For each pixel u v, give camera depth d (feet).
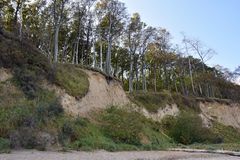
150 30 224.12
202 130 170.30
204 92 291.17
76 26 192.54
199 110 216.33
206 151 115.14
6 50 107.86
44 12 175.94
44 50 177.58
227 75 310.24
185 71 284.61
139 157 84.02
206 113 222.48
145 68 255.29
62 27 189.26
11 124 84.64
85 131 104.06
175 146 138.72
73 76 129.39
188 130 163.53
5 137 81.51
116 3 194.29
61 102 110.32
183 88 268.21
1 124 82.99
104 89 144.05
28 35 152.46
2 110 87.61
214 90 287.69
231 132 214.69
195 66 295.07
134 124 122.31
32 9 177.58
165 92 218.79
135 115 130.11
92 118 120.47
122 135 116.06
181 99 212.43
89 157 75.77
